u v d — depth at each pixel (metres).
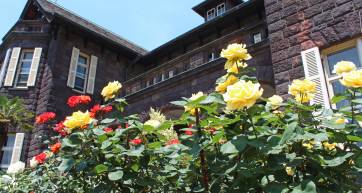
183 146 2.03
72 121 2.23
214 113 2.07
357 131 1.85
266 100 2.08
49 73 12.91
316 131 1.86
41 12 15.26
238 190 1.75
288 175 1.74
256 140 1.68
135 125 2.24
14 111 8.59
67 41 13.84
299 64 6.02
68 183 2.96
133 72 16.31
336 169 1.81
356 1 5.70
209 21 13.71
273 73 6.93
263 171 1.72
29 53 14.31
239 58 2.29
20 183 4.75
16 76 13.70
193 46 15.06
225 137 1.93
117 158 2.24
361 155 1.79
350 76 1.94
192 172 2.06
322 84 5.53
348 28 5.63
